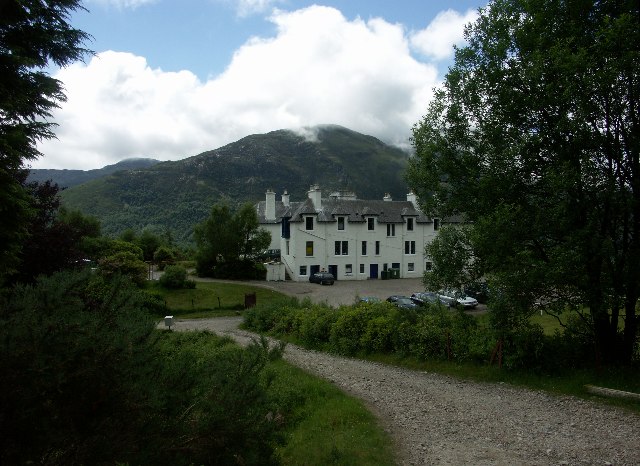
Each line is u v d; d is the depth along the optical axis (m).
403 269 56.28
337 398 13.15
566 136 14.41
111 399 4.09
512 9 15.14
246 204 53.59
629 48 12.66
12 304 4.05
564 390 13.59
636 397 12.20
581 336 15.72
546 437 10.16
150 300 34.38
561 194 13.92
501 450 9.45
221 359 6.26
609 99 13.56
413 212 56.88
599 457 9.02
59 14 9.86
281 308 27.78
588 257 13.47
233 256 51.62
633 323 14.61
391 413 12.14
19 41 9.67
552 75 13.98
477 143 16.44
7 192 8.49
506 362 15.43
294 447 9.60
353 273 54.12
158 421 4.62
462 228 16.75
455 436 10.34
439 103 16.95
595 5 14.04
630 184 14.16
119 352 4.16
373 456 9.07
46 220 20.28
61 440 3.79
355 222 54.25
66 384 3.89
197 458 4.78
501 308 14.45
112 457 4.02
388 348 20.00
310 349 22.67
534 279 13.44
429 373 16.98
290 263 53.81
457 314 19.16
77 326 4.01
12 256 9.12
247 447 5.09
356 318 21.47
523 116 15.14
